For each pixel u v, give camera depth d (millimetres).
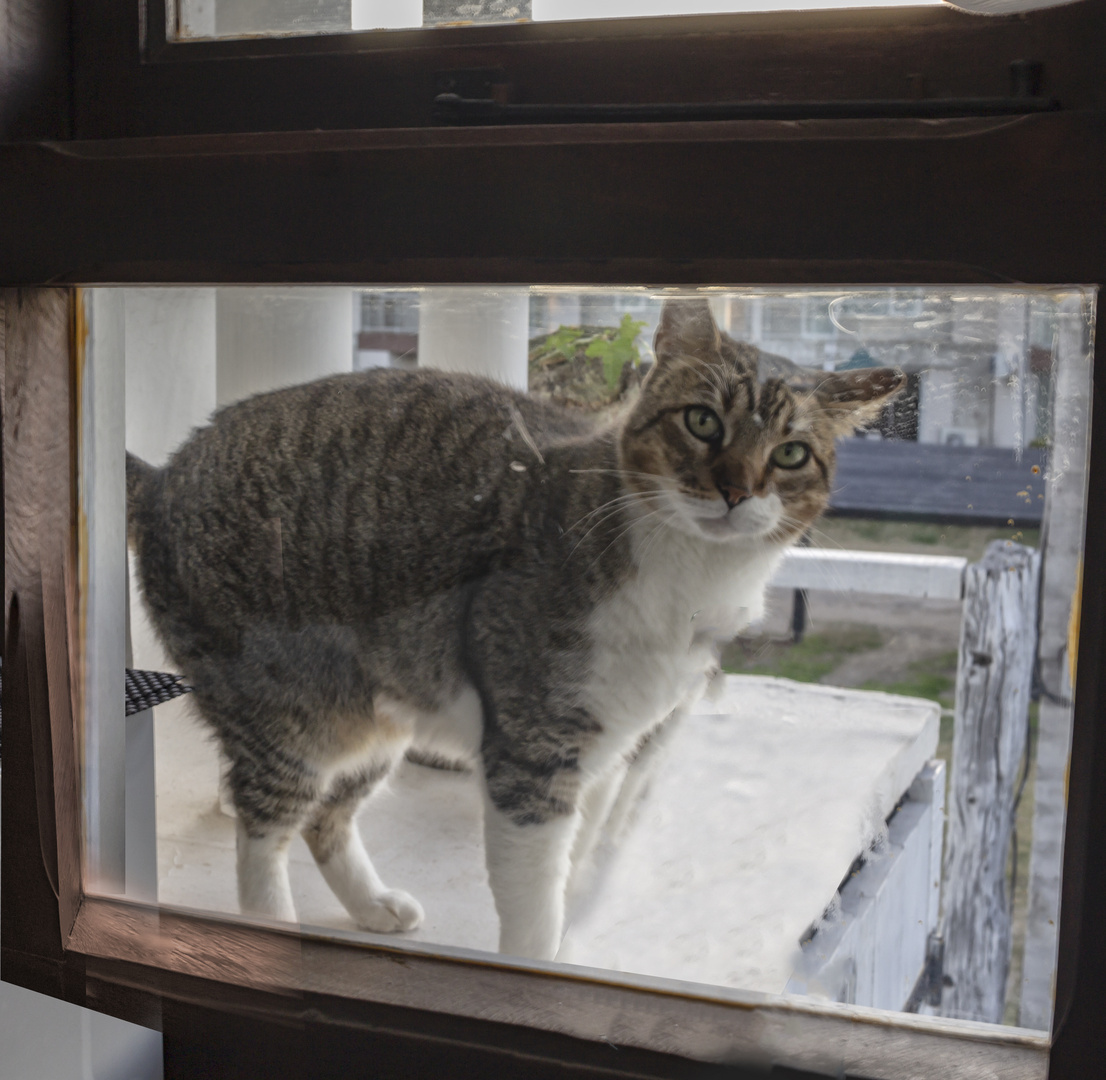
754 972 684
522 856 828
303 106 640
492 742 871
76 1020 714
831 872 693
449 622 884
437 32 615
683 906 724
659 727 777
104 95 681
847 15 549
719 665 752
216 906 812
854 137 507
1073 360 544
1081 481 545
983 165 493
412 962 739
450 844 861
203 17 677
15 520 703
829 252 521
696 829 745
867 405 645
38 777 734
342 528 894
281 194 587
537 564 841
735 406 708
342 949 756
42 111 676
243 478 867
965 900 653
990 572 620
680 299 622
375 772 905
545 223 553
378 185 572
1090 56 507
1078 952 529
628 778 791
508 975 715
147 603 851
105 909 775
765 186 522
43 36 668
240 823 878
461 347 764
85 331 742
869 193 510
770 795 728
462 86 609
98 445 773
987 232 499
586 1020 669
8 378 683
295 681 890
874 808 686
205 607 876
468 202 562
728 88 572
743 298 605
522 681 849
